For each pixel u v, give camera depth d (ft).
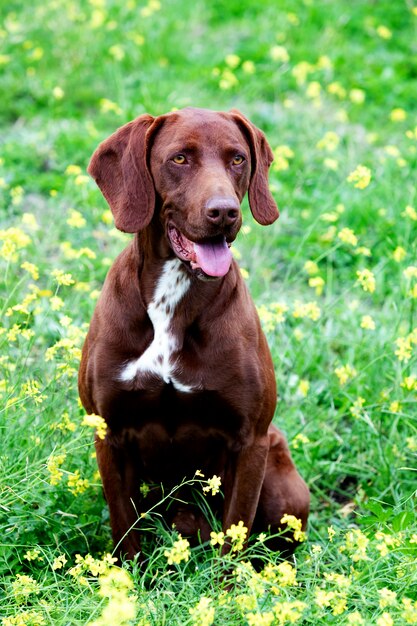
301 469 23.54
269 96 42.42
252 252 30.32
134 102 40.57
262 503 20.67
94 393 19.51
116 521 19.86
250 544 20.92
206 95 41.19
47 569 18.43
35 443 19.86
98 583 16.97
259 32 48.42
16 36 44.24
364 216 32.42
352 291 30.09
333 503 22.95
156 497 20.77
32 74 42.27
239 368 19.02
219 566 18.58
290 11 50.19
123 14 47.37
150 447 19.80
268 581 16.39
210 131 18.89
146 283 19.11
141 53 45.19
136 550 19.95
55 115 39.91
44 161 36.01
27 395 20.01
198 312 18.95
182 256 18.58
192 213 18.15
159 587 18.78
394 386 24.18
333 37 46.96
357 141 38.73
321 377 26.35
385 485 22.79
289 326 28.32
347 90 42.96
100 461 19.86
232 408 19.13
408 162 34.55
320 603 15.40
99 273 29.07
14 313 25.26
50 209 32.35
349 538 17.12
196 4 50.90
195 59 46.09
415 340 22.61
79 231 30.81
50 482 18.43
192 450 19.84
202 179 18.30
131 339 19.11
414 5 50.19
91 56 44.32
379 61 45.91
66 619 15.78
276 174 35.04
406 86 43.34
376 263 31.22
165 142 18.95
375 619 16.17
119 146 19.52
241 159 19.33
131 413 19.45
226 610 16.34
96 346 19.36
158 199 19.19
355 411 22.59
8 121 40.22
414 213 26.35
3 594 17.98
